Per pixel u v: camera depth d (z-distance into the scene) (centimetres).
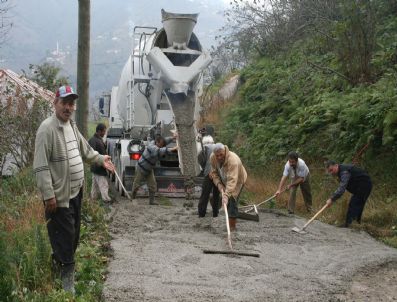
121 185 1149
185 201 1214
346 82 1416
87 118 1231
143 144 1246
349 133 1240
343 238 902
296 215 1090
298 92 1573
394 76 1238
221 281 646
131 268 673
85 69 1218
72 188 548
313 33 1741
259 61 2064
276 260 753
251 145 1565
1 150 1227
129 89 1341
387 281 689
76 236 573
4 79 1408
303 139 1372
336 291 634
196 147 1205
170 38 1233
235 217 902
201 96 1273
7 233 620
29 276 566
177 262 710
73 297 530
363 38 1370
